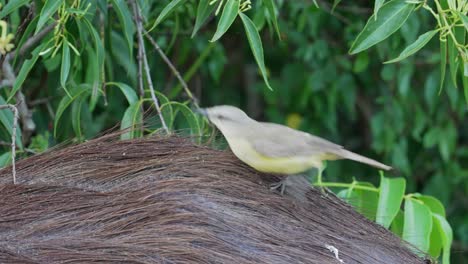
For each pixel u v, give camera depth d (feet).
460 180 42.65
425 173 43.50
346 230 21.38
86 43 28.30
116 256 18.79
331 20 40.06
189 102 32.63
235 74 45.52
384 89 41.09
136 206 19.98
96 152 22.31
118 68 34.88
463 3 22.47
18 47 26.81
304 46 40.11
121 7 26.35
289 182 21.72
